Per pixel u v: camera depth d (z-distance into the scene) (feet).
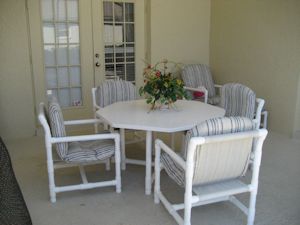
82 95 15.29
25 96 13.88
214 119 6.12
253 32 14.93
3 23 12.96
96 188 9.30
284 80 13.71
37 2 13.51
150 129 8.00
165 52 16.57
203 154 6.20
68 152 8.35
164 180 9.77
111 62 15.79
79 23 14.56
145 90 9.52
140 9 15.96
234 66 16.30
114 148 8.67
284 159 11.36
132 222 7.61
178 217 7.16
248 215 7.28
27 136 14.19
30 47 13.71
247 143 6.50
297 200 8.60
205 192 6.69
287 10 13.20
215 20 17.15
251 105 9.45
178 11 16.47
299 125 13.46
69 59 14.73
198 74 16.26
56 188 8.46
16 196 4.58
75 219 7.75
